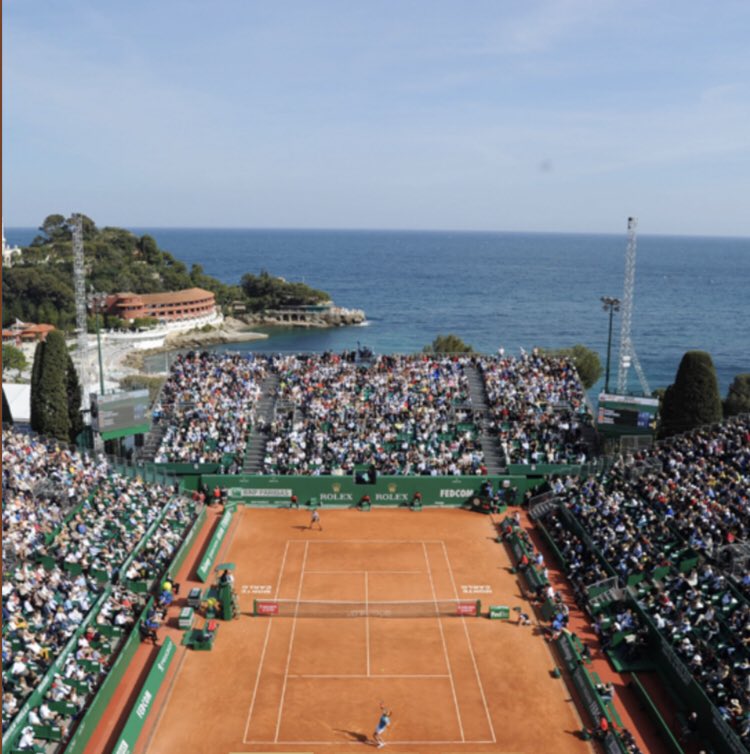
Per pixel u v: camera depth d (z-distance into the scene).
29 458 54.97
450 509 63.06
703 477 54.28
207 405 71.75
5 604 36.41
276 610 44.44
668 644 38.03
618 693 37.12
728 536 45.19
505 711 35.50
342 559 52.66
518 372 78.38
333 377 77.50
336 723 34.34
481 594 47.56
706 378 63.25
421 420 70.38
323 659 39.78
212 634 40.84
